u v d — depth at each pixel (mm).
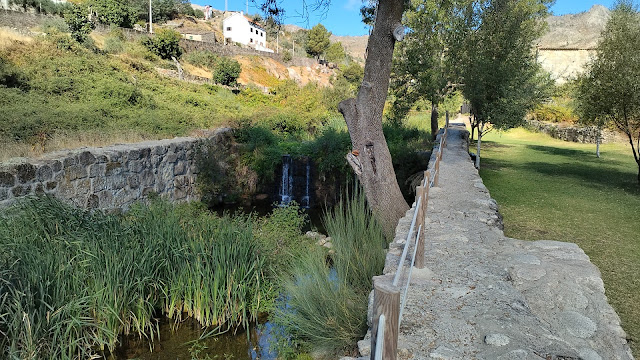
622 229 7883
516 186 11852
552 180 12742
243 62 42312
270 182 15555
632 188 11625
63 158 8430
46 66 16766
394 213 7469
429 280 3854
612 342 3002
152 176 11141
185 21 58750
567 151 19797
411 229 3006
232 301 5809
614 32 12258
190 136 13711
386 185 7531
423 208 4133
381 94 7516
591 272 4000
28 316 4094
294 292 4754
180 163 12406
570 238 7340
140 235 5980
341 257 5133
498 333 2949
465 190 7852
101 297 4879
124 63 22641
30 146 8922
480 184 8391
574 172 14148
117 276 5105
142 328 5352
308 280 4758
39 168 7840
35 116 11156
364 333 3922
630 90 11344
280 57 50750
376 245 5430
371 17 9102
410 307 3340
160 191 11469
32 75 15469
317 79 50750
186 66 33531
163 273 5820
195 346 5160
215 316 5672
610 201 10133
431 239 5031
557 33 35281
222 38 55656
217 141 14445
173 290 5684
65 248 5316
